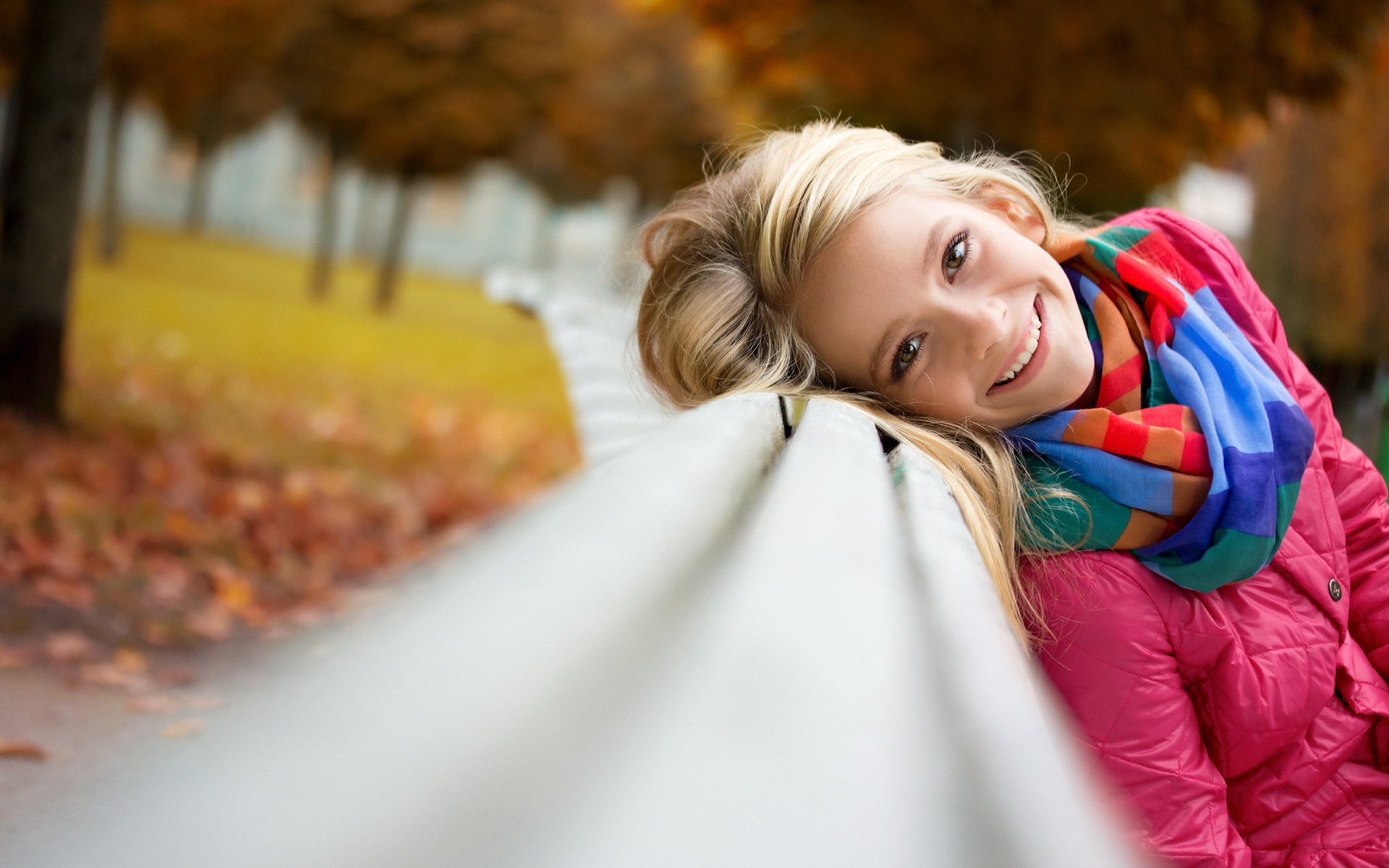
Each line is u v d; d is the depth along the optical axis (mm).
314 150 39250
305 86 24688
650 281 1953
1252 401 1446
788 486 690
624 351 2352
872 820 295
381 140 24359
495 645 310
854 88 8312
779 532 562
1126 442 1419
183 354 13289
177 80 25891
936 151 1705
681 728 308
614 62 24250
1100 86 7543
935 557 681
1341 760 1514
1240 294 1716
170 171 44625
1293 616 1506
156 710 3256
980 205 1649
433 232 43906
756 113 9453
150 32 23672
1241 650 1445
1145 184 9539
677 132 23672
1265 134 8320
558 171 32219
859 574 523
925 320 1508
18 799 2316
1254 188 8516
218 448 8250
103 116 42906
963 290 1511
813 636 415
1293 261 8000
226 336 15492
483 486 8492
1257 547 1375
